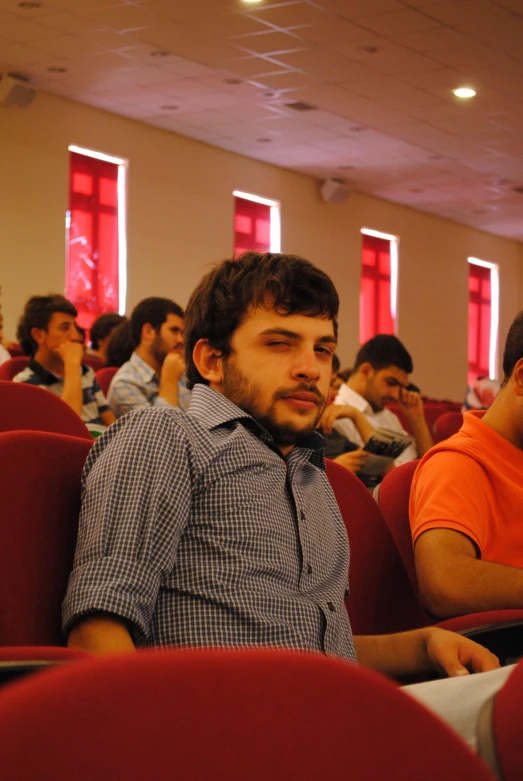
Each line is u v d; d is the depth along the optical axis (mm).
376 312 15000
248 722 408
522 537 2051
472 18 8383
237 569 1465
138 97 10734
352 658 1614
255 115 11203
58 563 1477
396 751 423
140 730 397
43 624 1436
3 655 1078
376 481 2805
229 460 1506
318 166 13281
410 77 9836
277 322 1559
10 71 9977
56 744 387
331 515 1691
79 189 11148
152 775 395
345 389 4203
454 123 11289
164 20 8578
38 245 10586
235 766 404
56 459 1523
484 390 6641
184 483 1446
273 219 13375
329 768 412
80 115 10984
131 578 1359
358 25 8594
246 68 9711
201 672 409
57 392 4762
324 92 10328
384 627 2035
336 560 1665
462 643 1599
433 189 14359
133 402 4664
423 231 15766
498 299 17484
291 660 423
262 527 1508
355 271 14562
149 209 11742
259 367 1566
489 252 17234
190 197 12195
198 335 1630
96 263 11297
